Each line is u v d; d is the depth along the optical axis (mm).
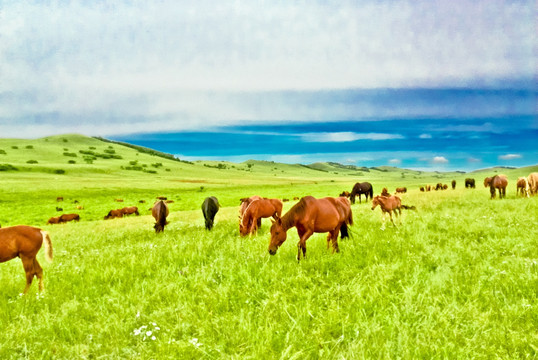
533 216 11414
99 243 13984
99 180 113125
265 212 13211
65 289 6719
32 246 7008
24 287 7137
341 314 4578
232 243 10039
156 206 16703
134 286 6441
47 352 4168
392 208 12164
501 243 7891
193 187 109250
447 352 3607
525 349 3656
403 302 4859
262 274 6609
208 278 6504
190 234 13867
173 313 5098
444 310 4465
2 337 4488
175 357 3842
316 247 9031
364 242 9039
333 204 8578
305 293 5508
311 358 3742
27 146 197000
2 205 61062
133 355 3967
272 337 4195
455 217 12375
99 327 4707
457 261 6707
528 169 179375
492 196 22625
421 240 8648
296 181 184750
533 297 4773
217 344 4152
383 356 3623
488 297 4867
